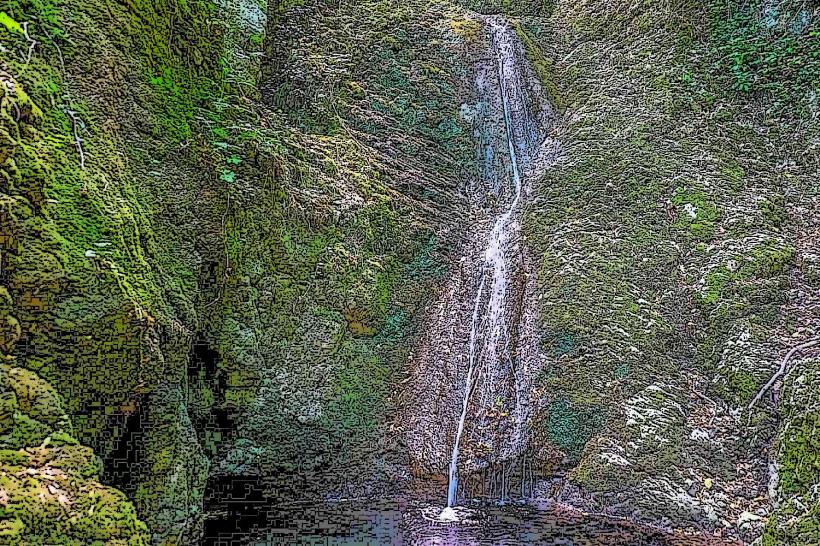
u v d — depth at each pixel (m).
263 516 5.52
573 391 5.99
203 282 5.36
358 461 6.21
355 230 6.76
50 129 3.73
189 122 5.68
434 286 7.31
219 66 6.53
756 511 5.06
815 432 4.75
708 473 5.40
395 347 6.82
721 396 5.88
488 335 6.93
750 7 8.58
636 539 5.06
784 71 7.93
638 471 5.47
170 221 5.09
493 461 5.99
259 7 7.78
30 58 3.83
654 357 6.12
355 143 7.72
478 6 11.96
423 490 6.12
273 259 6.01
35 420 3.01
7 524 2.53
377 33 9.17
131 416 4.02
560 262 6.90
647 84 8.56
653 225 7.07
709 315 6.30
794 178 7.21
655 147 7.69
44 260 3.25
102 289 3.50
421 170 8.24
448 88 8.99
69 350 3.36
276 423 5.95
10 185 3.25
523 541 5.09
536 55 10.01
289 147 6.70
